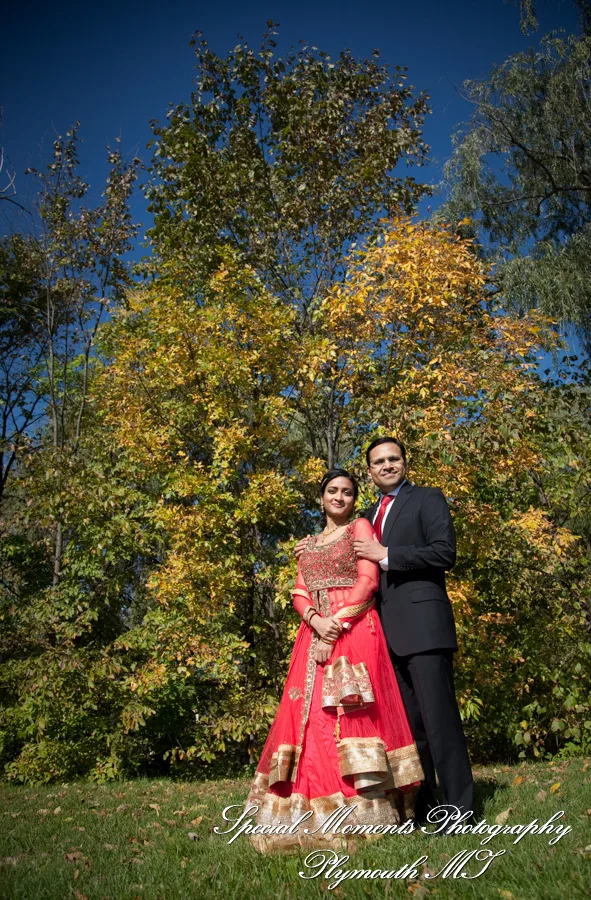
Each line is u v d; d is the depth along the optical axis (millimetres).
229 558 8445
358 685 3158
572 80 13289
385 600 3611
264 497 8680
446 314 8328
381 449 4016
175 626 8570
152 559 11188
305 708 3279
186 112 11328
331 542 3639
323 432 10617
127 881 2795
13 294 15531
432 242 8062
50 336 14078
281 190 11062
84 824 4203
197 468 9125
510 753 11172
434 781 3619
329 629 3340
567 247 13062
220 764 10898
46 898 2668
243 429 8844
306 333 9953
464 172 13797
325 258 10867
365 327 8344
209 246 10711
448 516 3654
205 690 10984
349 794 3064
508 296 12328
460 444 6875
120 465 10016
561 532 8289
